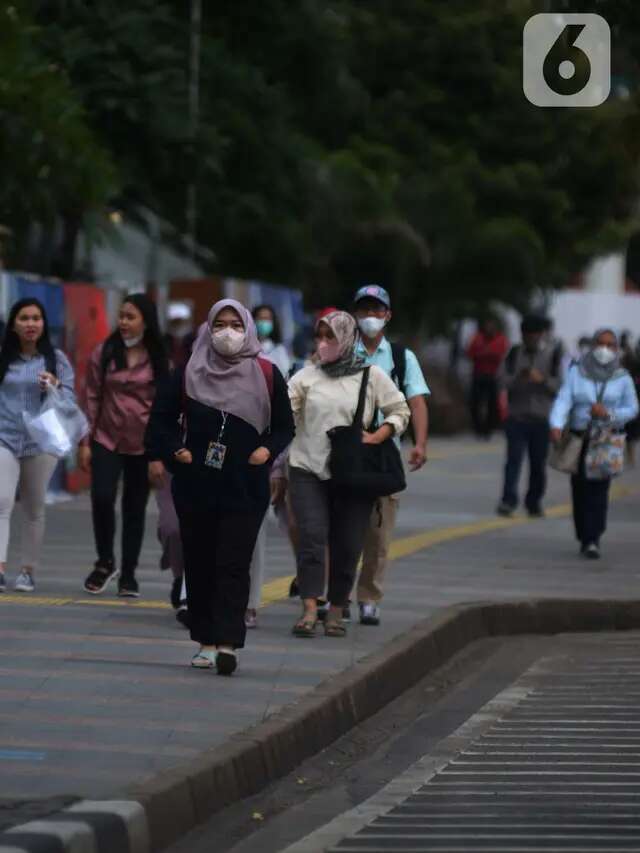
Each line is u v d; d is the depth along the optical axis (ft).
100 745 68.54
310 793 69.97
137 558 109.60
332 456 95.45
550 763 75.41
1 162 187.73
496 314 364.58
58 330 178.19
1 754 66.74
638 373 300.61
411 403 103.09
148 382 109.09
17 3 199.62
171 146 238.68
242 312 84.28
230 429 83.66
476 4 362.94
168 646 91.56
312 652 91.40
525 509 187.73
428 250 333.42
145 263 233.35
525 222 352.69
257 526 84.43
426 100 352.49
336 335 96.32
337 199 300.20
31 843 52.65
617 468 140.36
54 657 87.35
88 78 231.30
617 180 364.17
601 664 102.53
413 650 95.30
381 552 101.40
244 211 269.03
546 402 176.65
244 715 75.15
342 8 329.93
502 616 112.57
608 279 506.07
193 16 257.14
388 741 80.79
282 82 291.58
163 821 60.23
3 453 107.55
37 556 109.91
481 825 63.87
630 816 65.31
